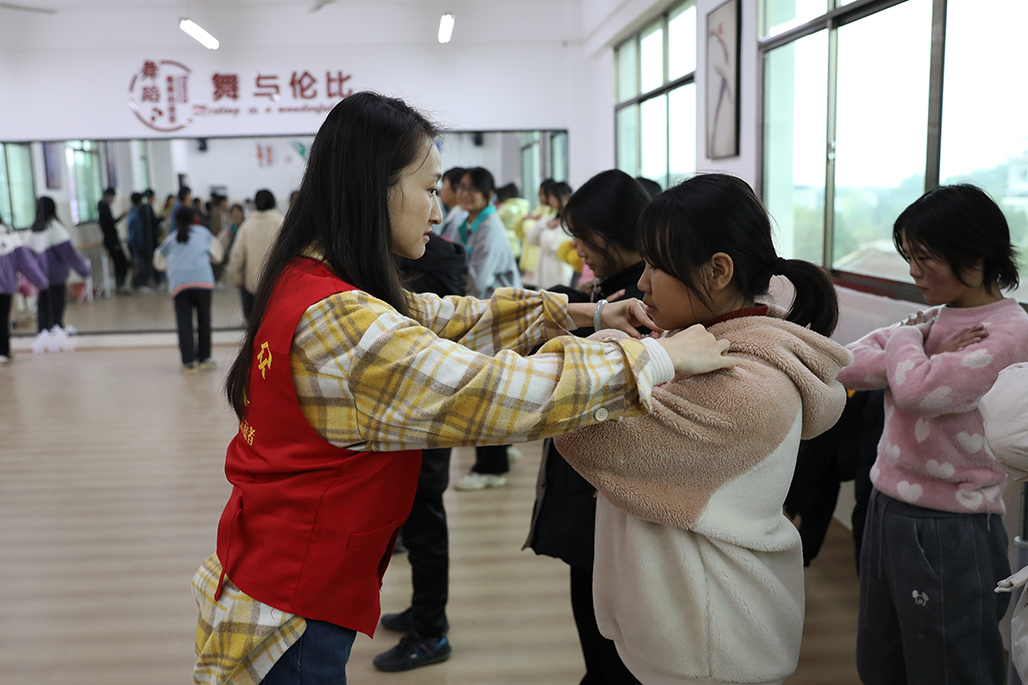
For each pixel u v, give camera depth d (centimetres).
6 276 732
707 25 503
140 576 302
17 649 251
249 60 815
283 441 108
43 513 368
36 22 796
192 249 699
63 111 812
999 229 152
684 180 115
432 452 229
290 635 108
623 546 117
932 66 282
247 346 115
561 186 575
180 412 555
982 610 154
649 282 118
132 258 856
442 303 139
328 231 111
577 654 244
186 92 817
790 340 111
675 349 103
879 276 323
